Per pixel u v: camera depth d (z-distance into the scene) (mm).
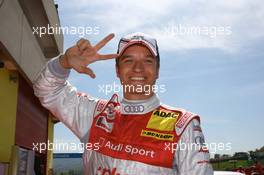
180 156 1711
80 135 1884
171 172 1706
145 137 1737
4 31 7246
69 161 10641
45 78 1812
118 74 1897
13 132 9102
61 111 1883
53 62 1804
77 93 1944
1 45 7113
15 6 8117
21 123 9938
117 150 1737
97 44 1739
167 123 1762
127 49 1820
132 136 1748
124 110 1823
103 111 1869
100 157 1770
